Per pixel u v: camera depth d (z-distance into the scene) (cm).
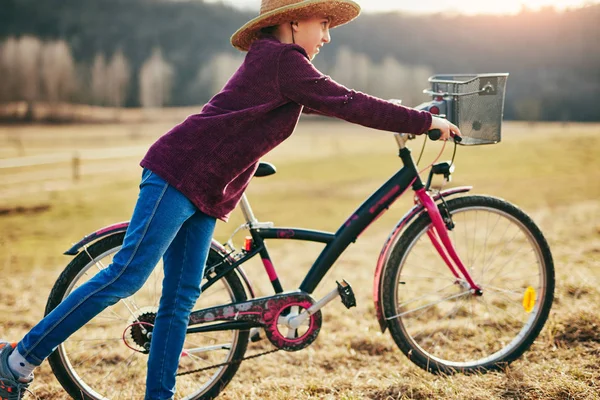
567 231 691
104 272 223
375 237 967
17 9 18475
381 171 3447
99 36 17888
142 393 293
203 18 19550
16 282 564
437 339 341
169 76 15250
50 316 221
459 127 256
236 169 227
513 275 472
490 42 17938
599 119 11938
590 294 376
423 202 270
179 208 221
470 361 284
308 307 260
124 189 2478
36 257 1078
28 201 2089
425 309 396
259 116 226
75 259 253
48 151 4306
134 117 11519
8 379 220
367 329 367
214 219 236
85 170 3109
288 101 229
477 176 2680
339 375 305
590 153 3366
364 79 14238
